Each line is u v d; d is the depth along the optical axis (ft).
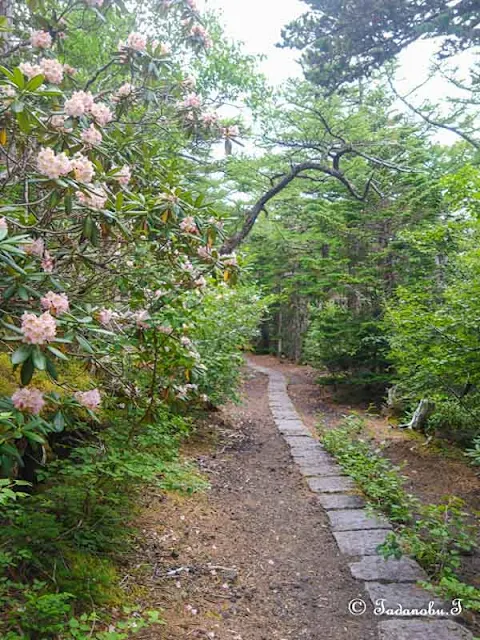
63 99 10.76
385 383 31.55
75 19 18.65
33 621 6.48
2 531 7.76
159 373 11.06
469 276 17.30
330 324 32.63
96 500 9.96
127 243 9.47
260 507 13.79
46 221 8.49
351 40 26.30
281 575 10.10
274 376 44.39
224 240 10.57
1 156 10.22
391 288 31.53
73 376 11.33
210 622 8.11
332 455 19.10
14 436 6.33
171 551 10.27
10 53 11.22
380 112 38.09
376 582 9.80
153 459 11.42
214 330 20.27
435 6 24.56
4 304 7.04
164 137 17.83
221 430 21.67
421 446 20.02
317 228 38.17
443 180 15.48
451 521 10.66
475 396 17.13
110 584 8.43
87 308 8.35
